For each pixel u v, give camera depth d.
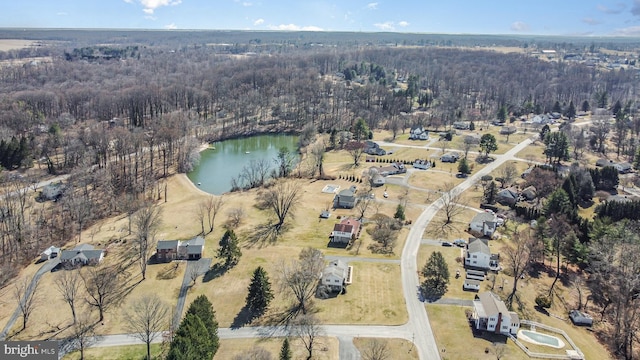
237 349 80.19
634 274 94.50
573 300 98.38
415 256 113.38
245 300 94.69
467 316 89.50
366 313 90.31
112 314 90.25
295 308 92.12
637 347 84.44
